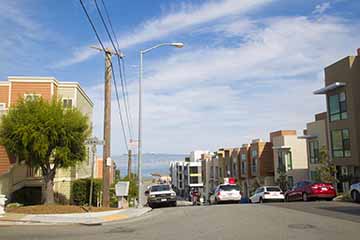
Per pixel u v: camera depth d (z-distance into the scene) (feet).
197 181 342.23
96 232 39.24
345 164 109.60
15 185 78.28
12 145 63.93
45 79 92.27
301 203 73.82
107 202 67.36
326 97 119.24
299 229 38.22
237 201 100.37
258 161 179.83
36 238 35.19
